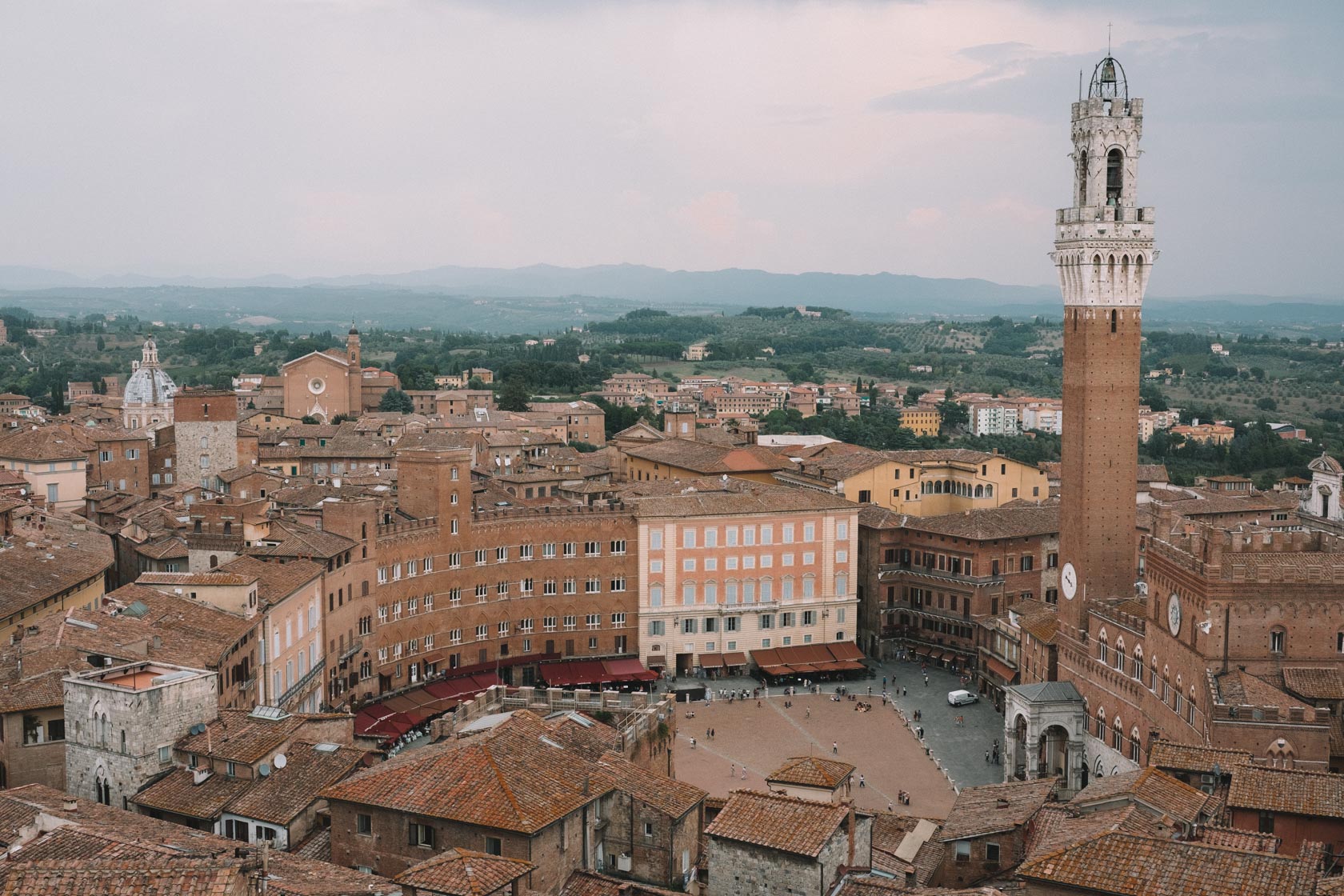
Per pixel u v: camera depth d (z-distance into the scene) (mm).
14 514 197875
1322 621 154125
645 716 123812
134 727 105188
